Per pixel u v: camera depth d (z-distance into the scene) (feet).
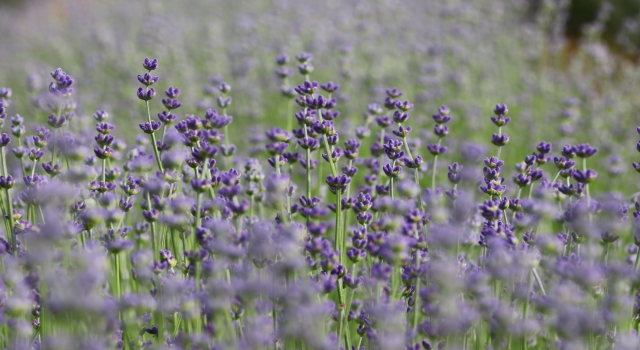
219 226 7.39
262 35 30.45
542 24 33.30
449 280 6.47
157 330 8.55
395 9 35.99
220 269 7.19
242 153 19.03
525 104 26.30
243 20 32.65
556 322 6.57
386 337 6.78
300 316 6.42
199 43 34.35
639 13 42.01
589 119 24.70
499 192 10.28
